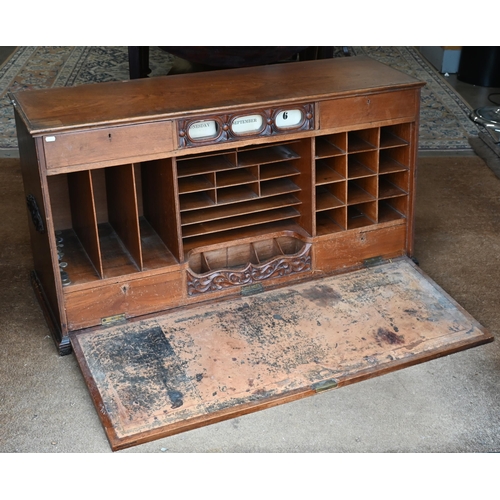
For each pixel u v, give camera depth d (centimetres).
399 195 196
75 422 151
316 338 171
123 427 145
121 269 175
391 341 171
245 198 182
